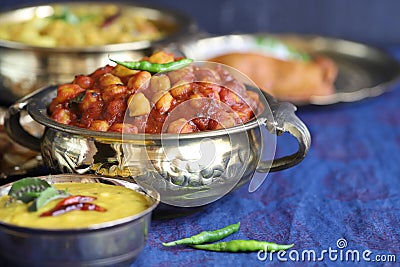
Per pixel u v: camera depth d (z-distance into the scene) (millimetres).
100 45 2729
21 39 2750
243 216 1930
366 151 2500
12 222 1462
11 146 2186
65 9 3045
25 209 1518
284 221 1911
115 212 1522
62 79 2506
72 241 1437
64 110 1813
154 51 2541
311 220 1924
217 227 1854
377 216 1952
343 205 2029
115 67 1910
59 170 1797
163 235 1795
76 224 1456
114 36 2840
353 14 4004
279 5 3951
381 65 3400
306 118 2855
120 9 3166
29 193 1538
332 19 4012
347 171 2305
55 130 1756
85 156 1719
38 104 1873
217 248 1713
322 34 4043
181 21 2916
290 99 2789
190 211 1869
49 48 2451
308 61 3271
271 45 3295
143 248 1586
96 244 1458
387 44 4059
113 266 1510
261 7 3943
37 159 2131
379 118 2867
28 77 2518
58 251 1447
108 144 1688
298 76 3037
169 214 1840
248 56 3107
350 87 3178
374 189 2154
